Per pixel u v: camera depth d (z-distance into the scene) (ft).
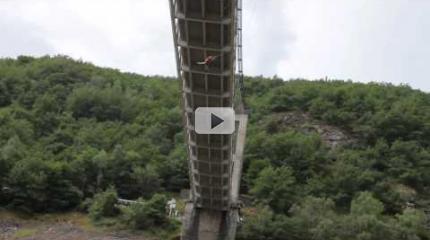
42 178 321.73
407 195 380.78
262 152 433.89
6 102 503.61
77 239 269.85
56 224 299.58
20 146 370.12
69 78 586.04
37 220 307.78
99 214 306.55
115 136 440.04
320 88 583.58
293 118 530.27
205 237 230.48
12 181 317.01
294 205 322.96
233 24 146.82
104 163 364.17
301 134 479.41
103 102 523.29
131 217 294.05
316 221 294.46
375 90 582.76
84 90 529.04
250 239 288.51
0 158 324.39
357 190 377.71
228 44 151.84
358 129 493.77
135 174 363.15
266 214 299.38
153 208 297.94
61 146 407.03
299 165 418.51
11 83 528.22
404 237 286.25
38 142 410.93
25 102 502.38
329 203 321.11
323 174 411.95
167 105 555.28
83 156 366.43
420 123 494.59
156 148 425.28
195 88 171.63
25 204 316.40
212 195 223.51
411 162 428.97
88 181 358.23
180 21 151.74
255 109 555.69
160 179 370.94
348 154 442.91
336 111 522.47
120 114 519.60
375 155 438.81
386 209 363.35
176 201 352.08
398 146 442.09
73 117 493.77
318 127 508.53
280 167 404.98
